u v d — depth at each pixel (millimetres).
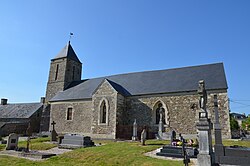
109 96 21984
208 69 21922
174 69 24359
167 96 20656
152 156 10953
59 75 31188
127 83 24953
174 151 10898
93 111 22688
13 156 12977
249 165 8516
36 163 10906
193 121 18781
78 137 15859
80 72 33750
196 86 19750
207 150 8320
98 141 18688
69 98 26266
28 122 31375
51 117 27047
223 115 17766
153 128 20531
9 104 38688
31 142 18766
